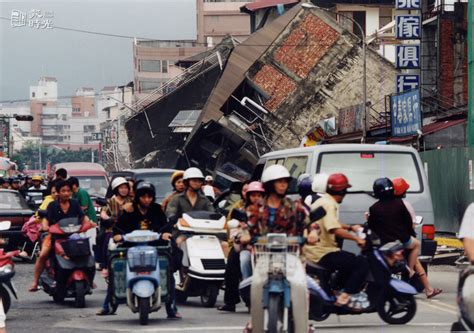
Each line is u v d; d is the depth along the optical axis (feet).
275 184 35.35
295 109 205.77
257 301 34.58
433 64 156.87
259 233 35.32
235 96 210.79
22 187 110.32
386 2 255.70
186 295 56.80
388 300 45.39
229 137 206.49
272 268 34.04
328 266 43.50
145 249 46.34
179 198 56.75
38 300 58.80
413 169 62.28
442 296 60.75
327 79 205.77
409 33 152.76
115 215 57.31
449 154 105.50
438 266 84.07
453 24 155.63
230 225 49.47
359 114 159.63
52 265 55.52
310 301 42.88
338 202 43.60
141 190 48.34
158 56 394.11
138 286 45.88
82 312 52.26
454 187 104.42
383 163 62.18
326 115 205.26
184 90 264.52
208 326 45.57
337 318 49.55
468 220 29.76
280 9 257.14
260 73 207.10
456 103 154.71
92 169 134.41
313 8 207.82
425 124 152.87
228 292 52.29
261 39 209.15
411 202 61.82
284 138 204.95
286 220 35.40
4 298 48.44
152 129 268.82
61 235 55.06
